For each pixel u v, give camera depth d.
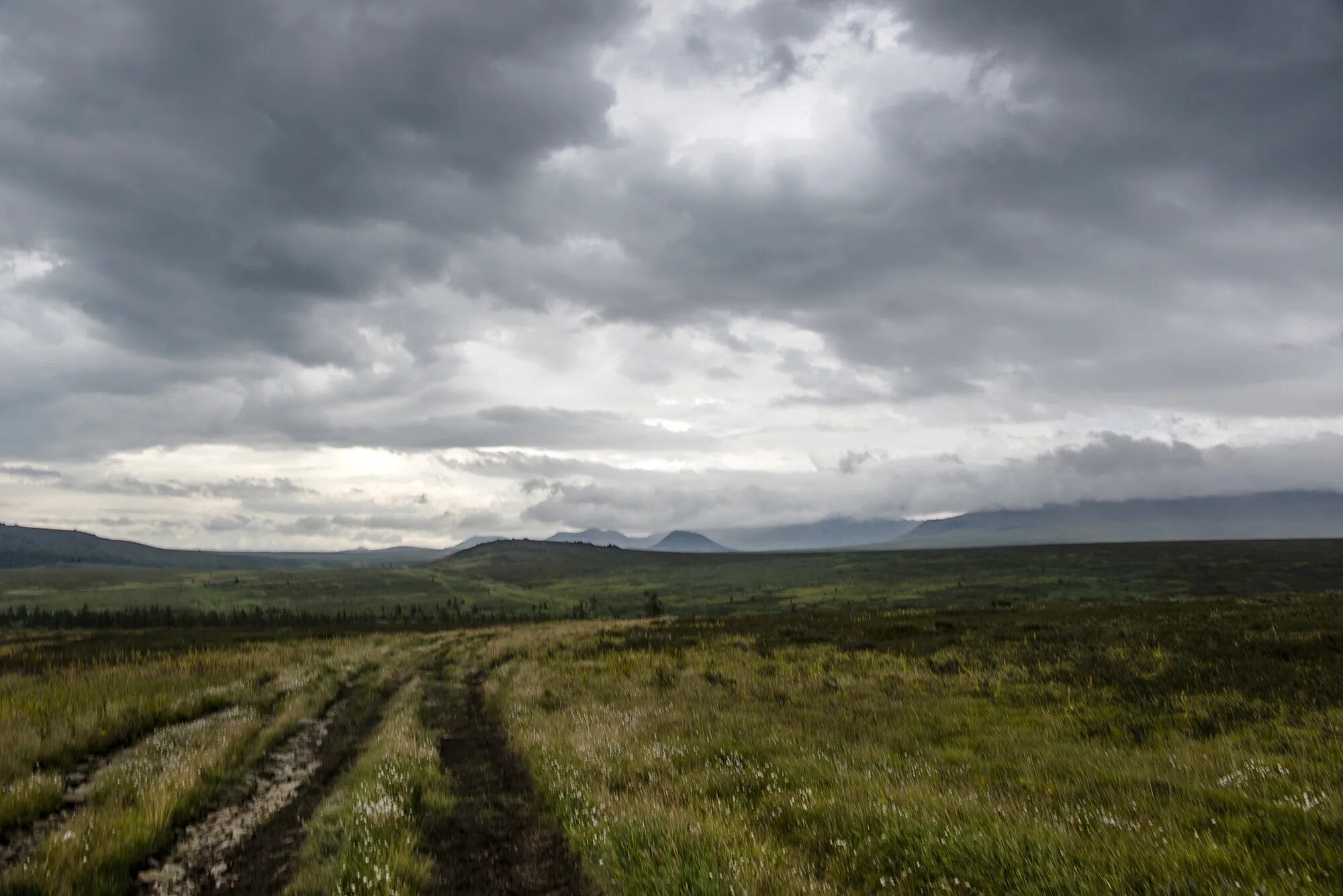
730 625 44.84
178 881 7.11
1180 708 14.05
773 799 8.53
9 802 8.35
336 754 13.13
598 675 23.61
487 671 27.84
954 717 14.70
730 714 15.19
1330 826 6.41
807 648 29.33
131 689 18.08
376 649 37.72
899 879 6.01
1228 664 17.67
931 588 198.62
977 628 31.78
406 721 15.05
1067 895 5.34
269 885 7.00
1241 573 183.12
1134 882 5.43
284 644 41.34
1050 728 13.37
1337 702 13.05
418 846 7.74
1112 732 12.66
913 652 26.14
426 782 10.11
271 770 11.83
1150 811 7.46
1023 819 7.08
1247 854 5.83
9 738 11.25
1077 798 8.30
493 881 6.89
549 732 13.75
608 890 6.36
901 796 8.16
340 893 6.17
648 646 33.22
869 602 167.12
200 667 23.80
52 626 128.50
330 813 8.64
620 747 11.88
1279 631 21.22
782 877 5.82
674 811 7.68
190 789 9.52
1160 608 35.16
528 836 8.30
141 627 122.88
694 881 5.78
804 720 14.47
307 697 18.59
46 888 6.25
